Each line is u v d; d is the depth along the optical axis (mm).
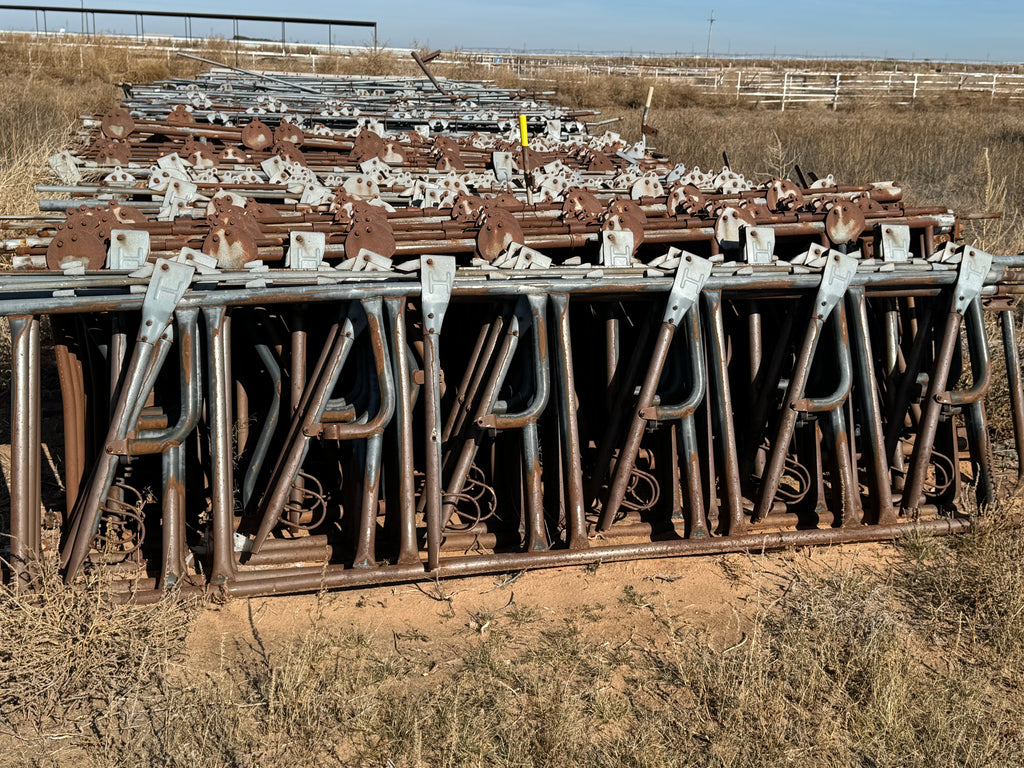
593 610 4324
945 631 4188
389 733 3418
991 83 37500
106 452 3979
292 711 3443
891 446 5285
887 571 4691
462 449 4602
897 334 5457
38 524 3988
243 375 4859
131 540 4523
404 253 4914
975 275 4883
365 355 4582
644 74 39281
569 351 4500
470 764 3252
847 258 4703
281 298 4129
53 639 3625
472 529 4824
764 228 4988
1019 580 4258
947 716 3547
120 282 3984
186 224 4680
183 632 3939
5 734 3420
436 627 4164
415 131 9445
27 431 3926
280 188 6324
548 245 5102
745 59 64312
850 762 3383
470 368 4785
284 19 26797
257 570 4336
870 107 32125
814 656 3887
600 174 7750
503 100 14406
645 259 5742
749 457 5309
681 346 4891
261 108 11352
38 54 26828
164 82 16359
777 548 4828
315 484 4914
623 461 4672
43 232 4711
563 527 4734
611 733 3508
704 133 20969
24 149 12797
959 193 14859
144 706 3543
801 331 5113
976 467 5082
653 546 4645
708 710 3604
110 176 6762
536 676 3793
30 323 3918
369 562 4355
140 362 3990
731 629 4176
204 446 4773
